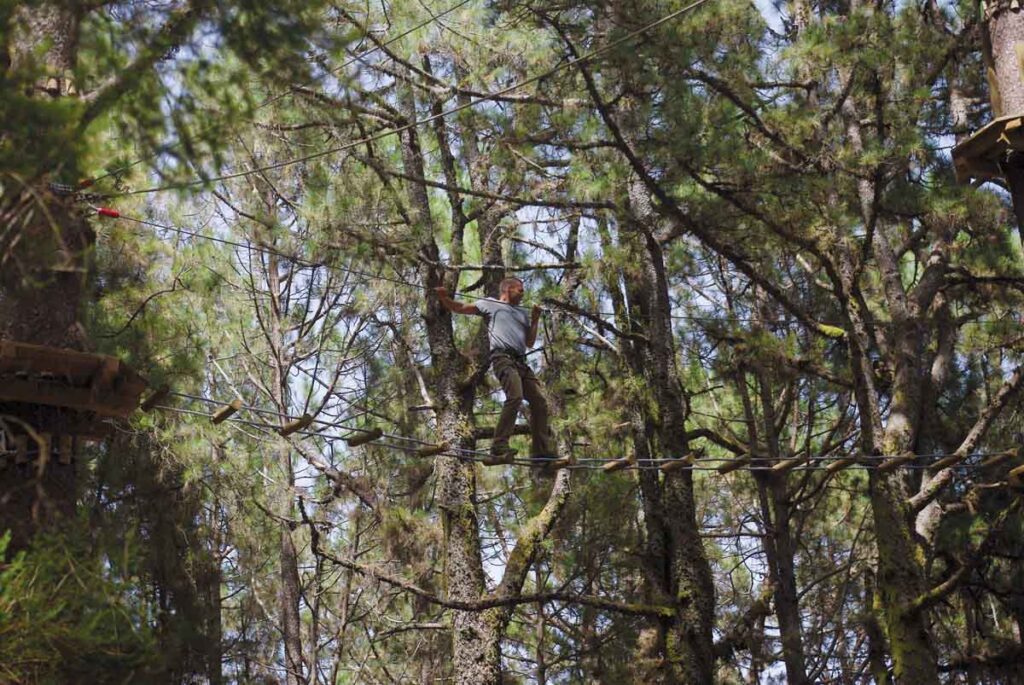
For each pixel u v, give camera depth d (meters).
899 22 15.05
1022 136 10.16
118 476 18.39
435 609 24.11
